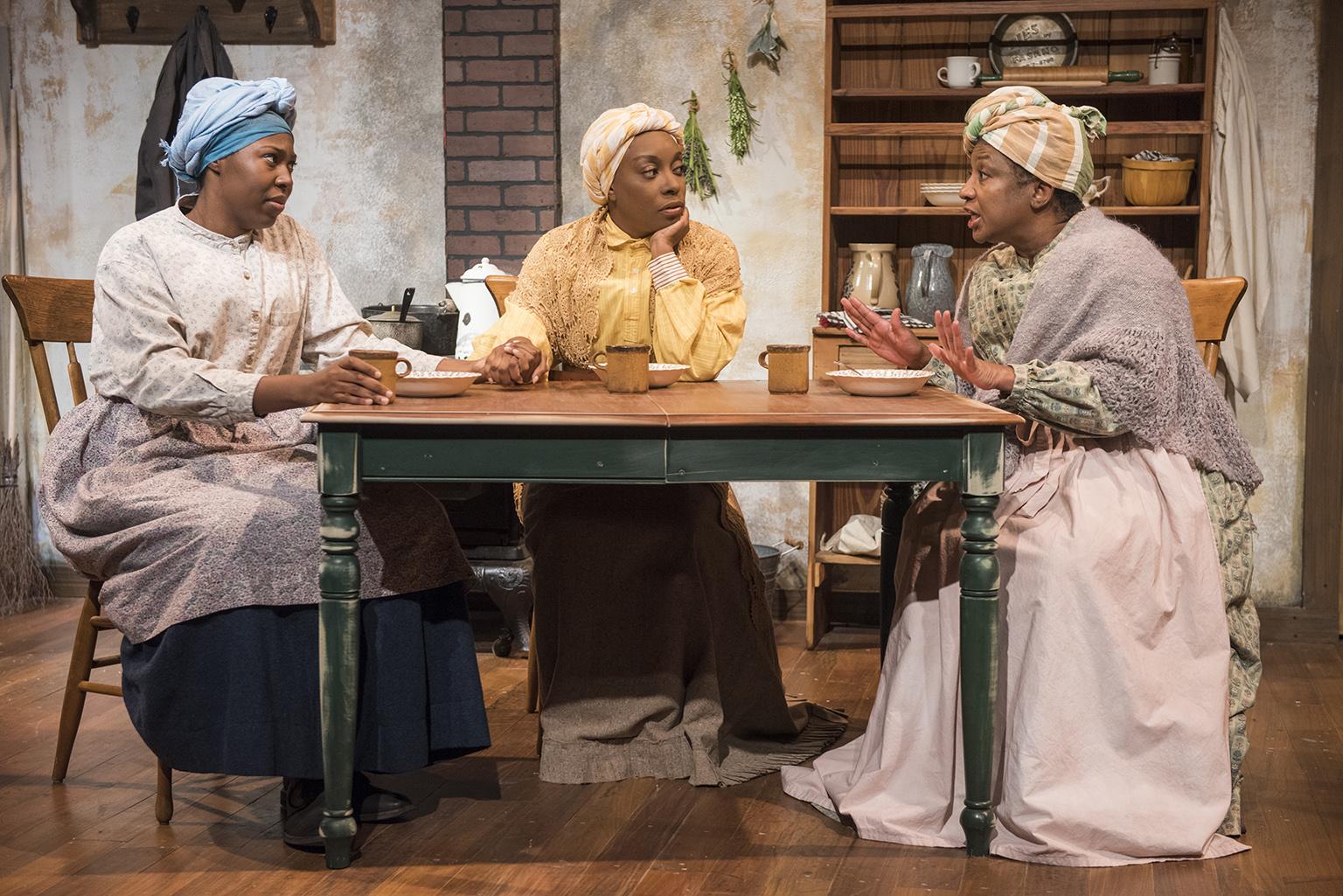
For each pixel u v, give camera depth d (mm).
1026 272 2768
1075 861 2439
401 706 2547
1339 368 4266
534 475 2336
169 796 2691
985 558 2395
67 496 2684
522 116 4574
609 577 2928
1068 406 2488
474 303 4039
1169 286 2607
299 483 2605
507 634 4160
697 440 2330
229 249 2805
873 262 4359
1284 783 2947
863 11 4145
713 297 3111
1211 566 2559
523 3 4531
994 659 2424
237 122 2727
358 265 4777
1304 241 4293
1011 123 2668
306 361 3053
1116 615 2479
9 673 3818
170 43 4715
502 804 2797
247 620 2471
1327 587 4348
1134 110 4348
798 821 2689
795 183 4562
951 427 2350
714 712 2973
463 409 2361
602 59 4590
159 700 2496
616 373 2666
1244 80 4172
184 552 2488
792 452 2342
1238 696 2699
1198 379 2656
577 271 3086
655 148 2967
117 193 4805
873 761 2711
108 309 2676
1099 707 2486
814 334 4191
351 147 4734
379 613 2541
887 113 4500
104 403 2707
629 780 2947
